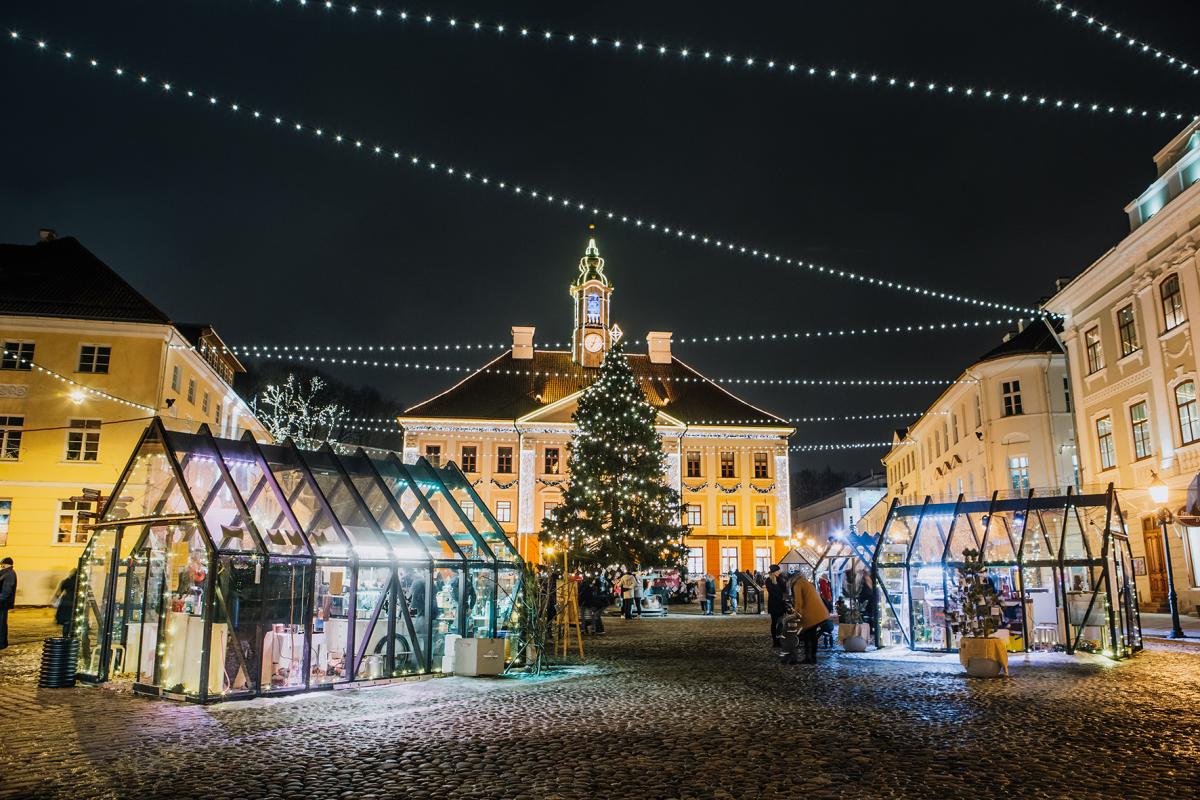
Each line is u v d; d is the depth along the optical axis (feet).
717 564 184.96
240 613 37.40
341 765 23.47
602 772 22.43
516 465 183.73
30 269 116.37
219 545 37.19
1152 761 23.13
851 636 57.16
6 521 105.81
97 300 113.29
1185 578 79.15
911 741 26.02
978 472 138.21
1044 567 57.47
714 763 23.30
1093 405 95.25
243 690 36.37
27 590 104.32
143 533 41.63
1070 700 33.76
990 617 42.65
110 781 21.76
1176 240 78.89
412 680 43.42
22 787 21.18
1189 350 77.20
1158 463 82.38
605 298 208.54
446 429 184.24
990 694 35.68
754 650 57.06
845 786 20.83
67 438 108.78
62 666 39.75
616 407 131.03
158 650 38.24
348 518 46.96
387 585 44.09
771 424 192.13
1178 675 41.22
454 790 20.81
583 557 120.88
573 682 41.50
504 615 52.24
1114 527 56.29
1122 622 52.80
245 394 208.03
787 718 30.17
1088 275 93.81
